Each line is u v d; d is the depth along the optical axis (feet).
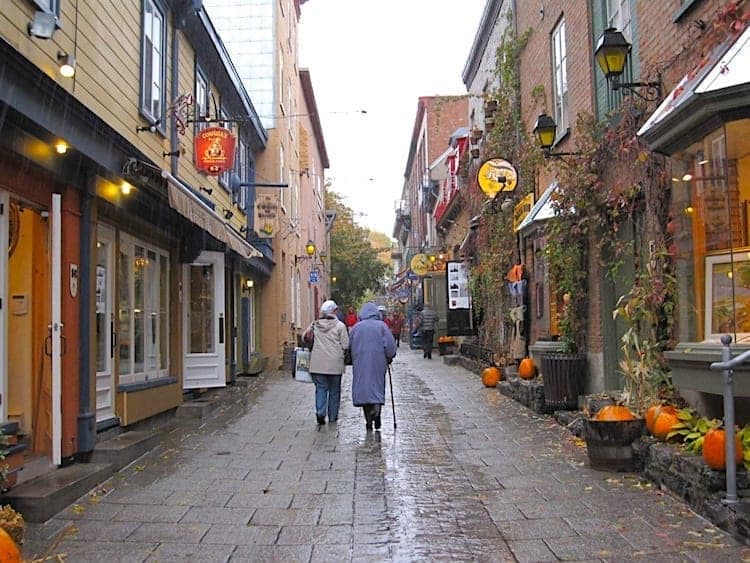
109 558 17.07
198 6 39.86
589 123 34.14
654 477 22.24
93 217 27.04
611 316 33.88
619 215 32.19
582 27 36.73
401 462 27.14
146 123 33.76
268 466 26.66
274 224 63.52
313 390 52.54
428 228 137.90
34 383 23.94
